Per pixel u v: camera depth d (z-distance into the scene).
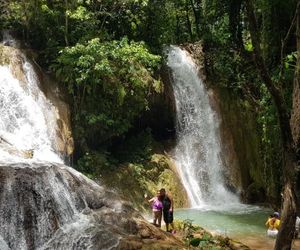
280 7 15.33
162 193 11.80
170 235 10.36
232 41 21.08
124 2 17.83
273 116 15.08
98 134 15.81
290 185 5.00
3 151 11.26
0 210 8.89
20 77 14.28
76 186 10.39
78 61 14.78
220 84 20.00
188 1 24.34
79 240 9.17
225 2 20.78
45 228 9.35
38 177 9.67
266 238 12.16
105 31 17.19
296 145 5.08
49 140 13.67
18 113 13.73
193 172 17.98
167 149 17.95
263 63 4.91
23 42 16.39
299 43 5.23
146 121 17.78
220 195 17.98
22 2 16.22
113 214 10.11
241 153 18.94
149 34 19.56
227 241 10.50
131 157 16.62
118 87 15.80
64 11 16.41
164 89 17.98
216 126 19.27
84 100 15.37
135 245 9.08
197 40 23.75
